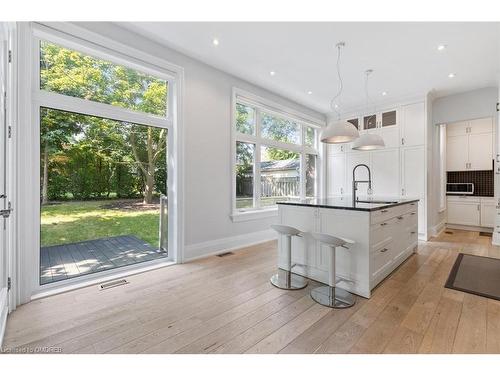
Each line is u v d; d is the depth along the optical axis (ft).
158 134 10.78
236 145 13.88
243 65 11.93
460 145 18.42
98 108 8.87
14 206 6.82
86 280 8.70
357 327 6.06
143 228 10.52
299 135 18.21
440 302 7.31
